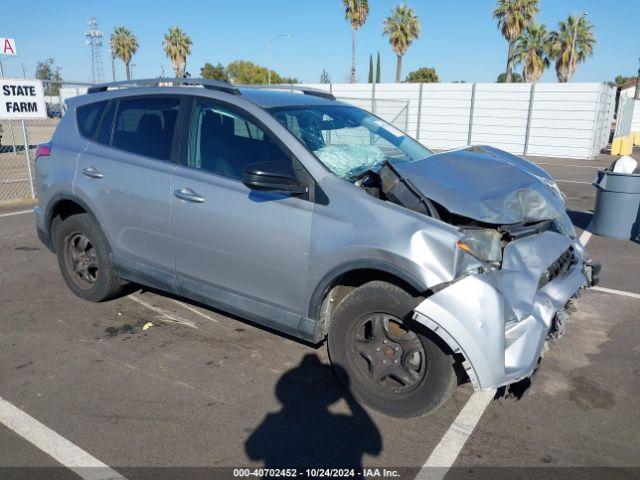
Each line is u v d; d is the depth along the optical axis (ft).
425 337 9.68
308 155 10.97
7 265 19.20
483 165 11.89
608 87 84.99
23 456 9.19
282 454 9.41
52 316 14.85
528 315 9.89
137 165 13.39
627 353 13.44
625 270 20.21
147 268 13.69
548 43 133.80
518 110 77.25
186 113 12.91
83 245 15.55
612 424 10.47
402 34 139.33
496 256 10.14
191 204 12.28
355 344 10.73
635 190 24.44
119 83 14.89
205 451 9.43
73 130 15.25
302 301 11.11
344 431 10.08
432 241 9.45
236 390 11.36
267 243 11.21
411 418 10.44
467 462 9.30
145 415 10.41
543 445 9.79
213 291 12.50
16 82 30.50
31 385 11.37
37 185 15.90
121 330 14.08
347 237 10.17
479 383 9.07
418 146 14.64
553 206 11.57
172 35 152.56
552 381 12.07
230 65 230.68
